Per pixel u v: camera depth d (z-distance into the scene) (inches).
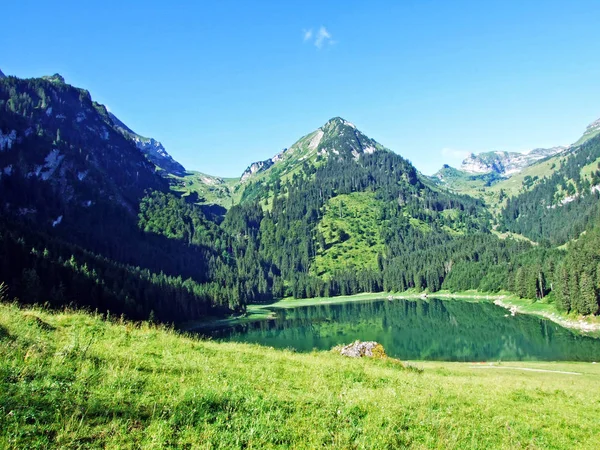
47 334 585.6
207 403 424.5
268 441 370.6
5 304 742.5
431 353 3228.3
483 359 2898.6
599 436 570.3
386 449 390.3
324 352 1240.2
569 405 794.2
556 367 2057.1
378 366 1040.8
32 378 398.0
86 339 613.9
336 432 415.2
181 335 918.4
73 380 416.2
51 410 343.6
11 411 318.7
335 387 640.4
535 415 658.2
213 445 347.6
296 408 468.1
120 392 405.4
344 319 6092.5
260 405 450.0
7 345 458.9
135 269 6781.5
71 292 4163.4
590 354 2908.5
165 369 542.9
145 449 317.1
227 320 6392.7
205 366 601.6
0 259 3934.5
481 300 7362.2
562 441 524.1
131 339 703.1
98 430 330.0
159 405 397.4
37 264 4202.8
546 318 4849.9
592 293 4261.8
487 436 493.0
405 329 4675.2
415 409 556.1
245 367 663.8
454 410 592.1
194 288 7150.6
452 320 5196.9
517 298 6427.2
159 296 5349.4
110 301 4416.8
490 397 763.4
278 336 4653.1
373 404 536.4
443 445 426.9
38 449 289.4
